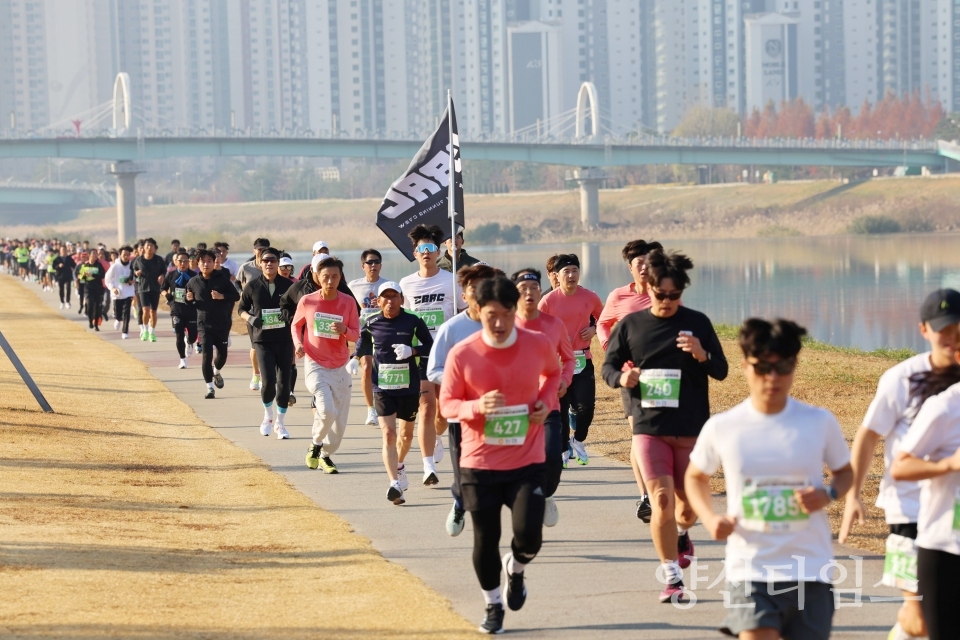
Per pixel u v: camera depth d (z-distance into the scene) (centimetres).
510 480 1363
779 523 1035
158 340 5719
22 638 1310
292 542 1872
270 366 2917
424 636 1358
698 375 1538
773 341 1021
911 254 16612
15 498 2147
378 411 2123
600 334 2105
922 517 1113
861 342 7275
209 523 2027
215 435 3002
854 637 1350
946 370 1158
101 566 1675
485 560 1367
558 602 1502
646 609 1464
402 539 1888
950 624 1100
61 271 8250
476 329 1752
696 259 16900
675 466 1546
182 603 1496
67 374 4275
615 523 1966
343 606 1489
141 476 2447
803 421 1043
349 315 2416
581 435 2427
